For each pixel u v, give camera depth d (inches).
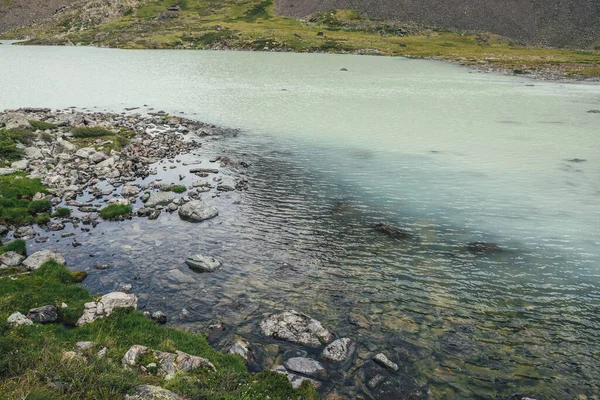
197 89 3440.0
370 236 1061.1
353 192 1385.3
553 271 902.4
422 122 2434.8
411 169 1628.9
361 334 668.7
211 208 1163.3
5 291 710.5
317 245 999.6
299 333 654.5
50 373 447.2
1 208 1078.4
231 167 1600.6
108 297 696.4
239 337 647.1
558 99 3255.4
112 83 3631.9
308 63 5772.6
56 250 915.4
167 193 1246.9
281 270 872.3
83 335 601.3
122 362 515.8
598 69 5359.3
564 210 1246.9
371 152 1845.5
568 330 698.2
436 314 732.7
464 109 2819.9
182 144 1873.8
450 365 603.8
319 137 2081.7
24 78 3720.5
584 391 559.2
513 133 2194.9
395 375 577.0
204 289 786.8
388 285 827.4
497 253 981.8
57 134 1823.3
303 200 1302.9
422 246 1010.7
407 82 4111.7
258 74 4493.1
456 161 1728.6
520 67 5664.4
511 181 1499.8
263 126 2278.5
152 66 5012.3
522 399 540.7
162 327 646.5
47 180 1325.0
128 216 1113.4
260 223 1117.1
